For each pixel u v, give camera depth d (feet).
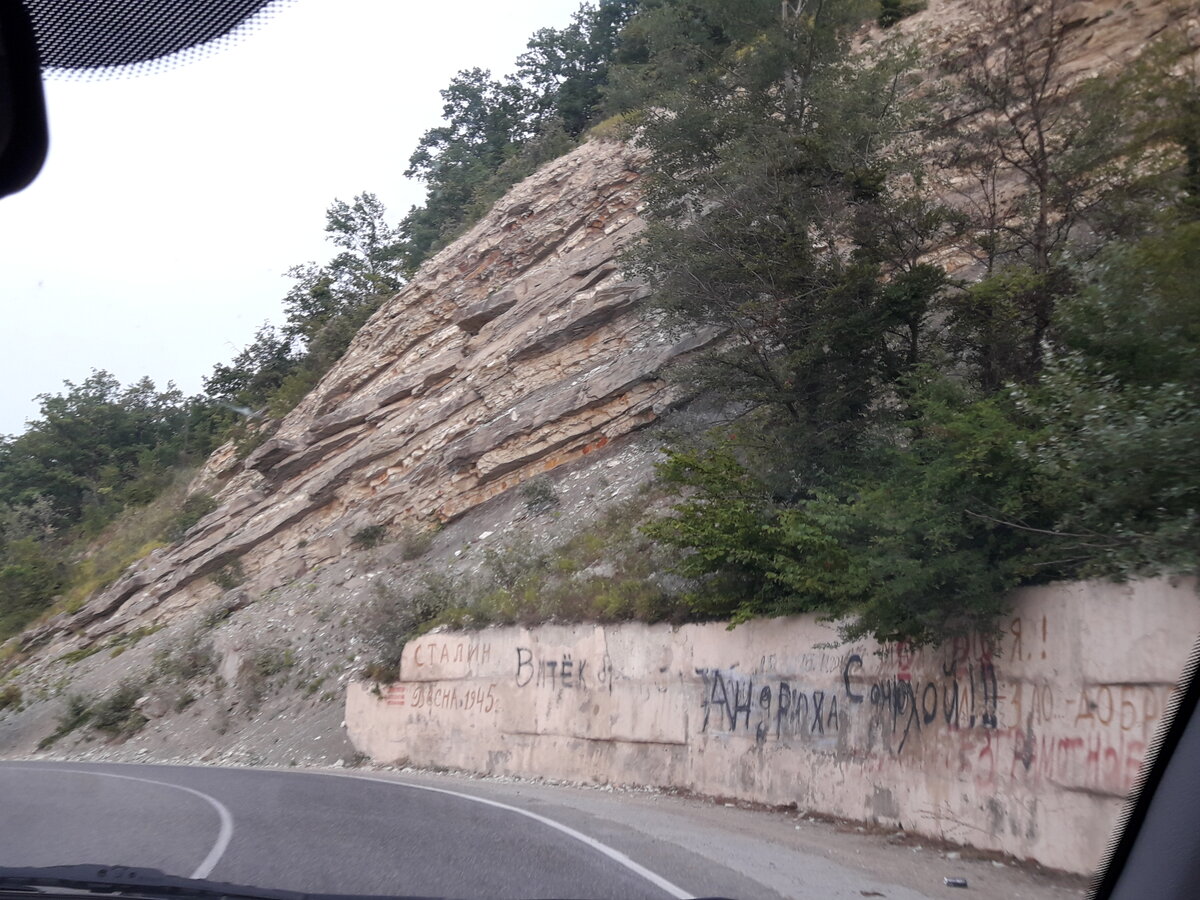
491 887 27.35
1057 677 32.45
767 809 45.34
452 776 63.67
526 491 95.50
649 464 88.12
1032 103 53.57
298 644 95.20
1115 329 34.91
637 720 55.42
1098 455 31.40
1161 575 29.04
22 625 164.76
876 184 56.39
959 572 35.27
